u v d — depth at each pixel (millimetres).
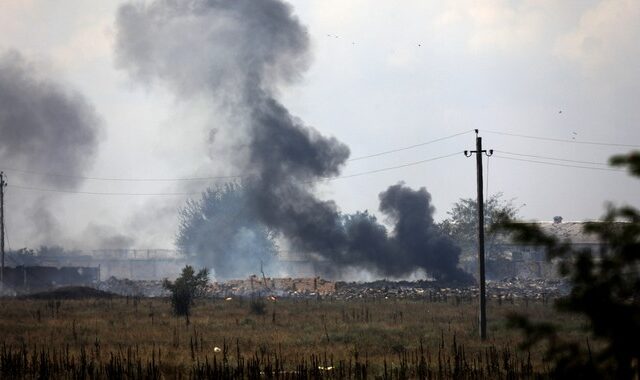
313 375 101125
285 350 131625
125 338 151625
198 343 141750
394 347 134000
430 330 166250
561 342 31031
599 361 29344
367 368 106250
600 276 28844
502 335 154500
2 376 102938
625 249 28234
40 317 193750
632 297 28500
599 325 28719
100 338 151125
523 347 31609
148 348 134375
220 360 117125
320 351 130000
